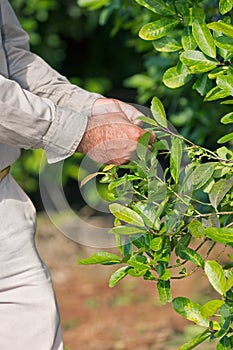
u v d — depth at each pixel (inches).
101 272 273.0
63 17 331.9
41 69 121.7
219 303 88.6
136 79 201.3
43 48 331.3
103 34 348.5
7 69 117.8
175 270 249.4
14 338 109.4
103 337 223.9
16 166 304.2
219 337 94.3
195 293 236.5
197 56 98.6
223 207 102.5
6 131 102.5
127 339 221.0
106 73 351.9
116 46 350.0
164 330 223.3
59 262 285.7
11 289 110.0
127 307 241.6
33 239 113.1
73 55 351.9
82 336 225.6
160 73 192.2
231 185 96.0
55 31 332.2
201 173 95.2
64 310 244.4
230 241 89.2
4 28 122.0
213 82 115.6
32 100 102.7
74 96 117.9
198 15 104.1
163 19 105.5
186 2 108.3
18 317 109.5
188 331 215.8
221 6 98.8
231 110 165.5
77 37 338.6
